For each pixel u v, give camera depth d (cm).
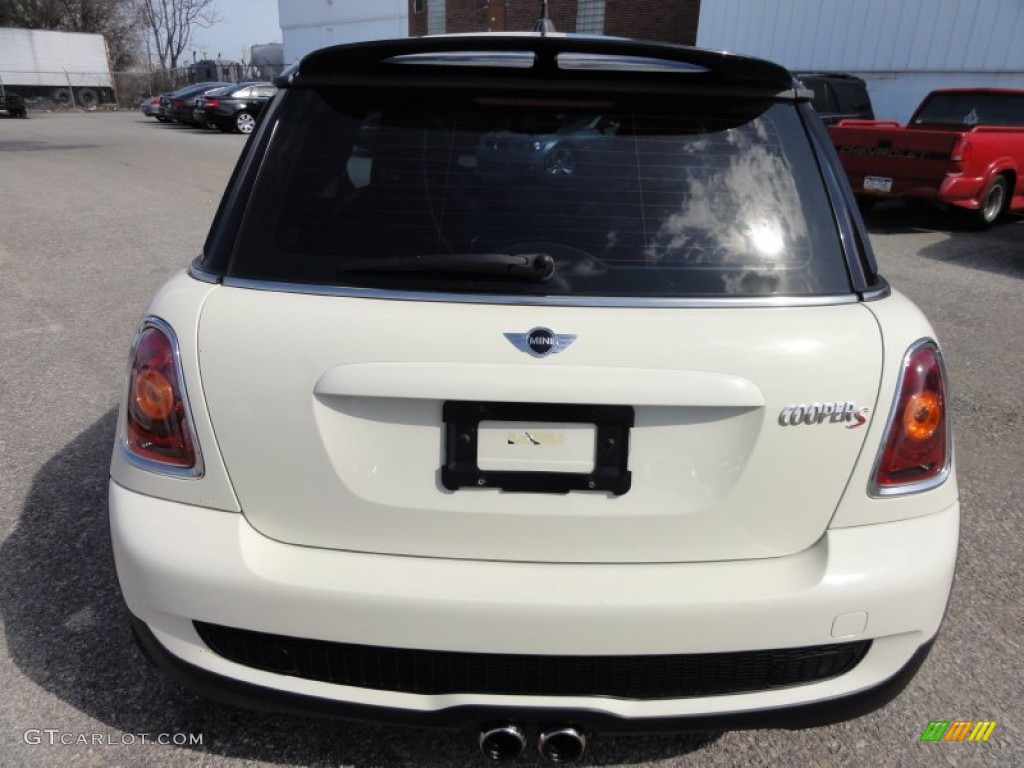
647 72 182
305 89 192
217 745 209
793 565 169
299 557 168
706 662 167
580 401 158
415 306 165
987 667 241
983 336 575
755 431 163
